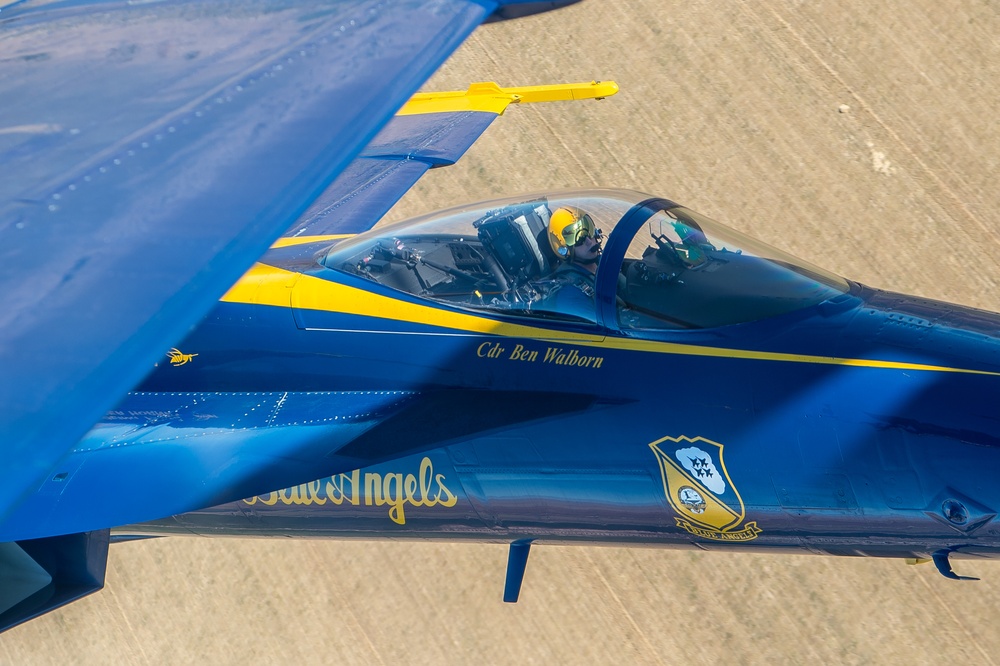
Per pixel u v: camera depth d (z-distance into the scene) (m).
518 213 21.75
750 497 19.08
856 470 18.17
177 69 19.84
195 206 14.59
